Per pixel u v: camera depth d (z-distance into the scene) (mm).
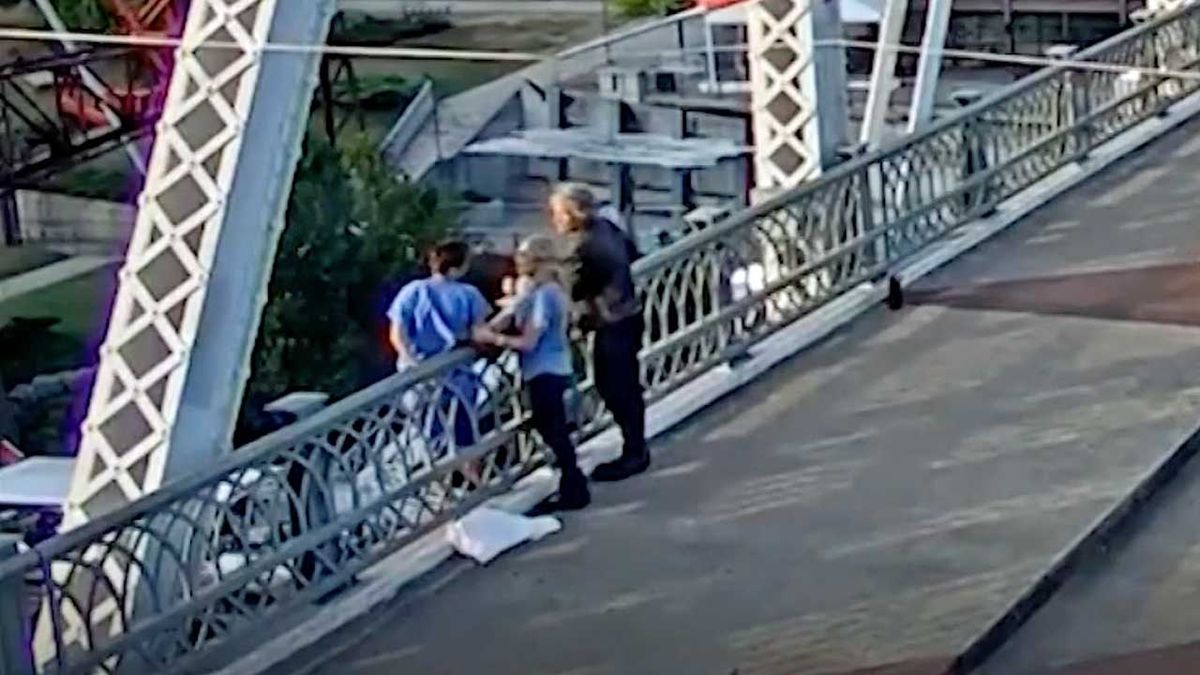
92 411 8031
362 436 8492
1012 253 14102
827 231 12586
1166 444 10117
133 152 19078
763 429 10617
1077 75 16297
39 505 11617
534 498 9492
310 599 8211
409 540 8797
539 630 8172
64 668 6984
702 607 8352
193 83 7809
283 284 15211
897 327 12438
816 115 13164
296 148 7918
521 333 9266
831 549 8922
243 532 7832
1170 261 13719
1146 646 8016
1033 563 8656
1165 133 17656
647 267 10555
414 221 16609
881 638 7977
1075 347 11898
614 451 10117
